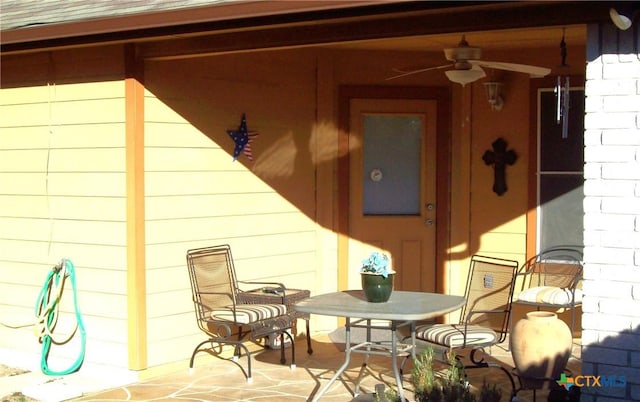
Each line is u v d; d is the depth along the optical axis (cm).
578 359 675
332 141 789
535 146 767
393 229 812
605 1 451
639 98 463
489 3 475
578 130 750
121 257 636
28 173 694
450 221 808
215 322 635
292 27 556
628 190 468
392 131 816
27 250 698
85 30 580
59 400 581
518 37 682
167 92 649
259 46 573
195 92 671
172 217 654
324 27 542
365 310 520
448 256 809
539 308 752
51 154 677
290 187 757
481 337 559
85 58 651
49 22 598
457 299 565
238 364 648
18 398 593
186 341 665
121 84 631
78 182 660
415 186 820
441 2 484
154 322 641
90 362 657
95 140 648
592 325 479
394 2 454
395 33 517
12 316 712
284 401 569
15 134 702
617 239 471
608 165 472
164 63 646
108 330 645
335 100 788
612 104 470
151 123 638
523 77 771
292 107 756
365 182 812
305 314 698
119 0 636
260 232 729
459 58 646
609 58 469
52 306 671
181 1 553
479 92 791
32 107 688
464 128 799
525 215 774
